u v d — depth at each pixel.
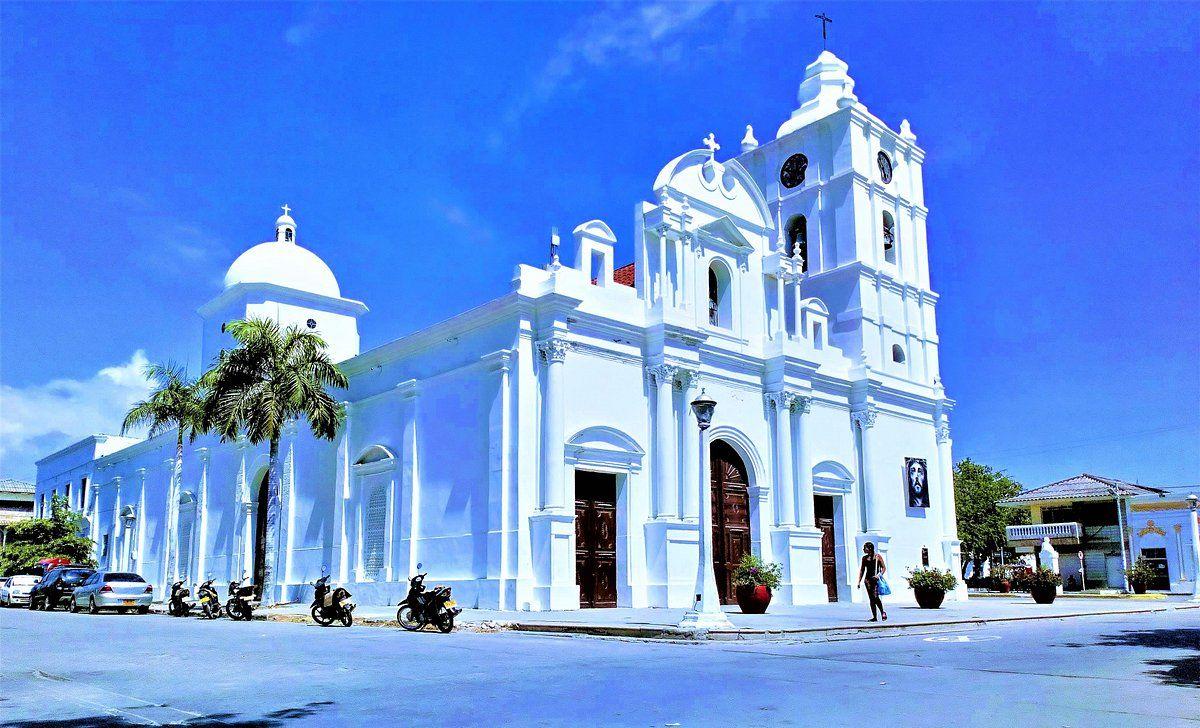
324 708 9.01
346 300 45.44
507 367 27.19
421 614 20.36
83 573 35.81
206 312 46.75
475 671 11.91
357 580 31.56
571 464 27.27
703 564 18.30
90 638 18.33
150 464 51.09
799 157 41.91
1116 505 56.81
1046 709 8.70
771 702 9.18
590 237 29.33
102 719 8.52
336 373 32.06
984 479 70.31
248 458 40.22
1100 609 27.61
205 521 42.81
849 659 13.37
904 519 38.09
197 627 22.30
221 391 31.70
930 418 40.78
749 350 33.34
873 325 38.84
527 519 26.48
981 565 71.31
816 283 39.94
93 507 58.56
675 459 29.75
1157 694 9.67
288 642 16.98
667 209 31.25
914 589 28.94
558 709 8.82
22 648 16.02
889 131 41.88
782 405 33.25
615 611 25.47
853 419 37.09
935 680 10.84
